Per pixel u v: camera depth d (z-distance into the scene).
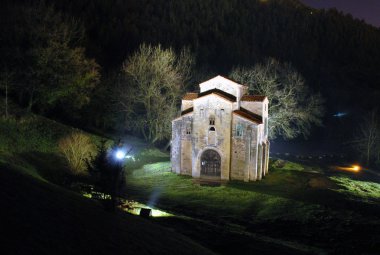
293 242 40.22
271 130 84.81
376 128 99.56
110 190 32.75
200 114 63.50
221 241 37.00
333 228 44.06
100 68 101.94
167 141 97.06
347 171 88.44
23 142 60.28
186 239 33.59
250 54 157.50
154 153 82.62
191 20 180.00
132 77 86.19
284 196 54.06
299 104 104.50
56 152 63.22
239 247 35.78
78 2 149.25
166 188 58.44
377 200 56.94
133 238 26.81
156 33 149.12
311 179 64.75
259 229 43.97
